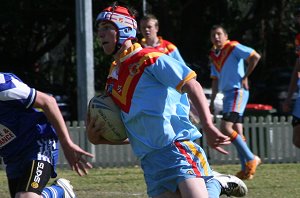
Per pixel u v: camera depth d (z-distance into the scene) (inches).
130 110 605.3
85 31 1576.0
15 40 2824.8
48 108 631.2
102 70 2726.4
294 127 1136.2
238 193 727.7
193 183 589.6
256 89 2768.2
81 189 1091.9
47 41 2918.3
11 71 2878.9
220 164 1512.1
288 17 2994.6
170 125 602.9
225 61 1228.5
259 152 1552.7
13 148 655.8
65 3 2645.2
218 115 1619.1
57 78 3164.4
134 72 602.9
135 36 624.4
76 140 1501.0
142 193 1045.2
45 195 718.5
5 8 2524.6
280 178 1220.5
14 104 631.2
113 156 1497.3
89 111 625.9
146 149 607.5
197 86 580.7
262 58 3088.1
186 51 2792.8
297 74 1134.4
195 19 2810.0
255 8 2866.6
